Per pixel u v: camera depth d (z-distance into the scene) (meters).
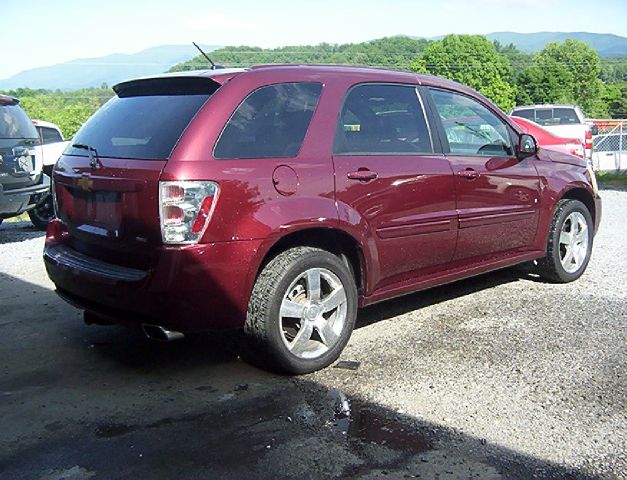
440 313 5.22
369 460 3.04
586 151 14.37
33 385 3.90
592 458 3.05
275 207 3.79
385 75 4.71
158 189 3.54
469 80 65.81
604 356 4.27
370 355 4.33
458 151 5.01
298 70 4.26
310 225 3.93
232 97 3.86
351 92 4.43
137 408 3.59
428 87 4.98
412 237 4.60
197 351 4.45
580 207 6.09
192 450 3.14
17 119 8.43
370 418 3.45
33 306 5.55
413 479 2.89
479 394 3.72
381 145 4.49
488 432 3.29
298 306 3.97
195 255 3.53
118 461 3.05
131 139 3.95
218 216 3.59
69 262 4.07
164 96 4.14
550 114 16.28
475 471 2.95
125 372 4.10
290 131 4.04
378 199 4.33
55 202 4.49
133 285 3.62
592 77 73.38
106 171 3.84
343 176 4.15
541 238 5.79
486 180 5.13
